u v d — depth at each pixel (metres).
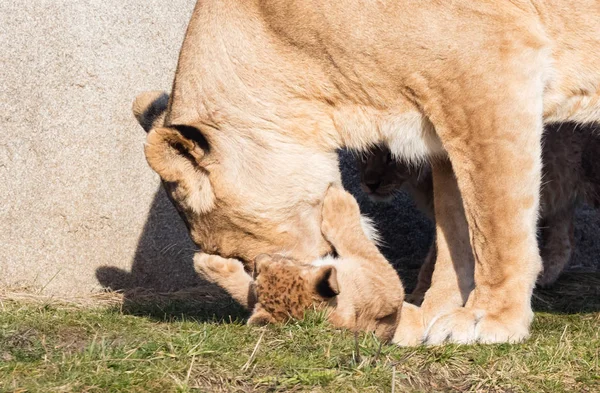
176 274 19.72
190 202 14.06
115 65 18.89
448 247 15.40
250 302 14.47
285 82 13.91
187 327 13.84
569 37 13.81
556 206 19.44
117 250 19.06
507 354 12.38
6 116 17.81
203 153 13.80
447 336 13.38
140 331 13.85
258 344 12.03
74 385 10.42
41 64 18.09
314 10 13.53
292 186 14.18
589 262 23.11
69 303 17.36
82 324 14.39
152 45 19.34
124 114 19.00
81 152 18.58
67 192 18.47
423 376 11.70
